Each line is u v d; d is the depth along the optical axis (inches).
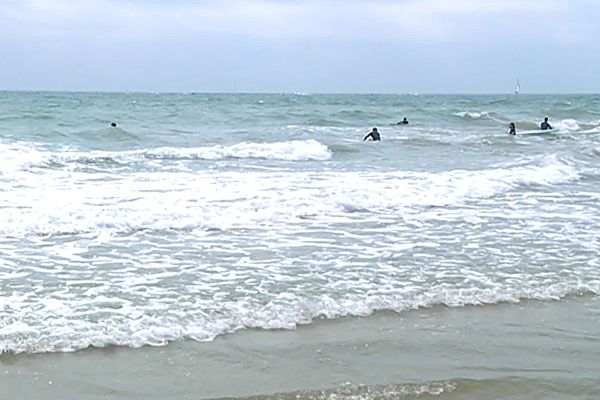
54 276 299.7
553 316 271.3
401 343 239.8
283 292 286.5
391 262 337.4
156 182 538.6
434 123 1491.1
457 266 332.5
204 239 375.2
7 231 368.5
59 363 214.8
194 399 195.6
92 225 387.2
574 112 2031.3
